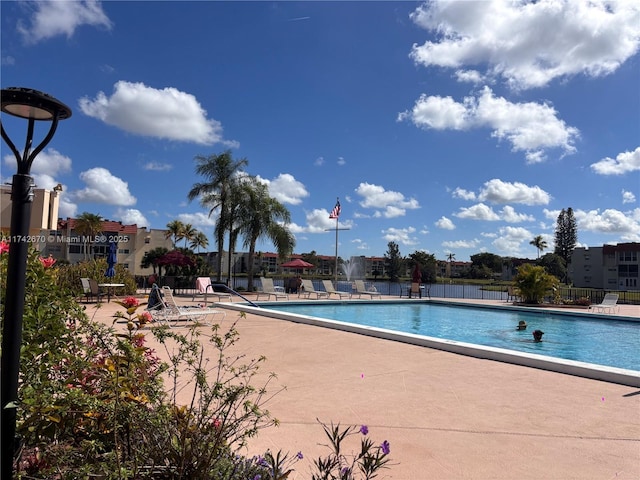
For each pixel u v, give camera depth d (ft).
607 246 197.47
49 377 9.15
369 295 80.64
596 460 10.20
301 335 28.22
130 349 8.02
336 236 80.74
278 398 14.74
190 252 152.46
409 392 15.66
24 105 6.68
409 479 9.12
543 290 63.31
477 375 18.25
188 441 7.02
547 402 14.64
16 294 6.56
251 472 7.32
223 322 34.24
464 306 64.28
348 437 11.43
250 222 80.74
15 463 6.96
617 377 17.15
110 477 6.08
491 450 10.69
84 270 53.31
